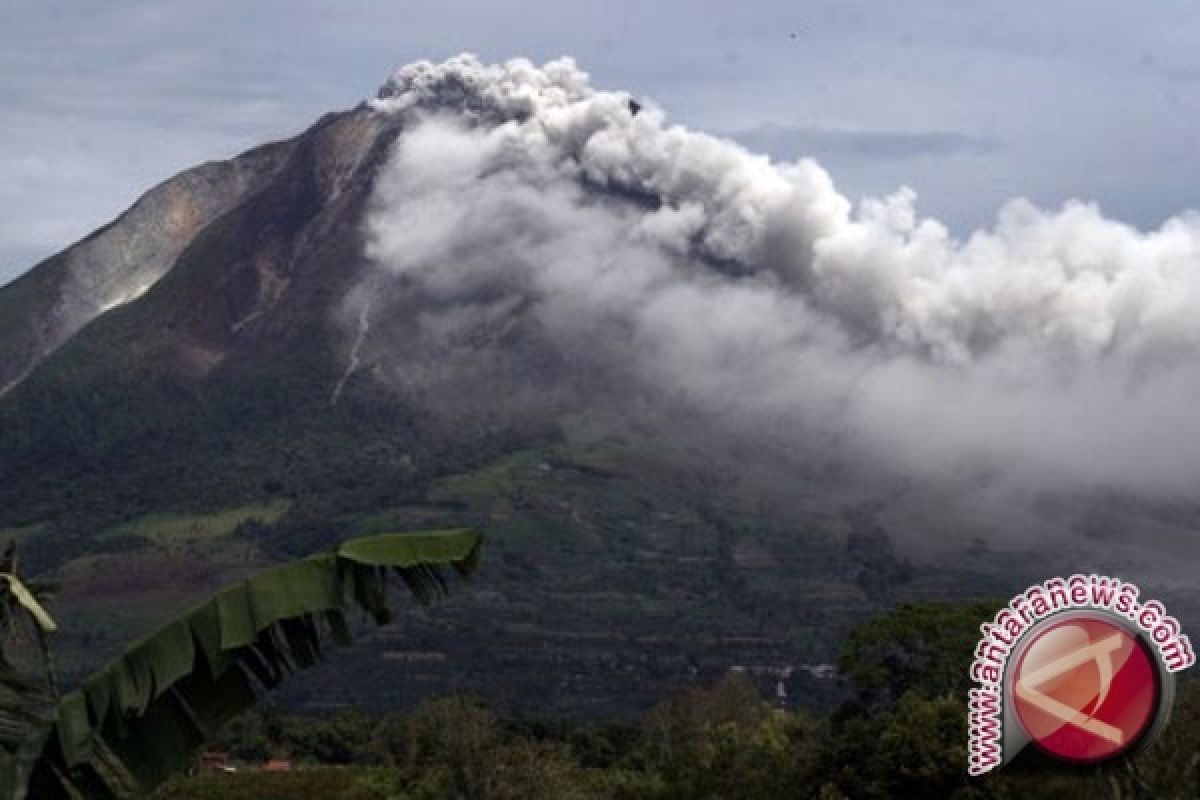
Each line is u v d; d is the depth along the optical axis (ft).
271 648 42.68
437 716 288.51
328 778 259.80
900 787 175.22
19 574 42.78
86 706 41.16
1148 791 99.81
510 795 227.20
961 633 213.05
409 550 42.98
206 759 307.78
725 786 210.59
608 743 333.83
